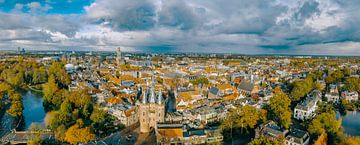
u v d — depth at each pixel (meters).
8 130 191.25
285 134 166.00
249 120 185.62
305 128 198.75
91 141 156.50
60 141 166.12
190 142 168.38
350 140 163.12
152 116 194.75
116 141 174.50
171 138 166.12
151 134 189.50
